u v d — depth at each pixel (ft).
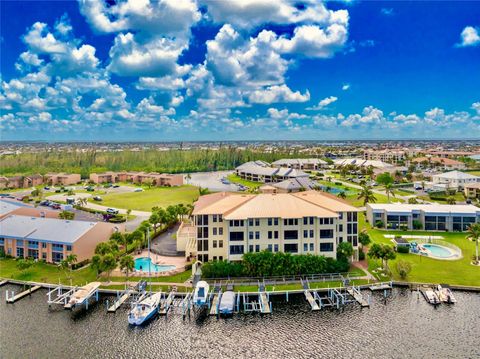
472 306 256.93
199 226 322.14
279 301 267.18
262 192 449.06
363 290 281.13
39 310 258.78
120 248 372.99
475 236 335.26
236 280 288.71
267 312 250.98
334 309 255.91
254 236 313.94
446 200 588.91
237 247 314.35
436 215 433.89
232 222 312.71
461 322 238.48
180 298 271.28
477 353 209.46
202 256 323.57
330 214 313.32
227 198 354.74
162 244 386.32
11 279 304.50
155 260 341.00
